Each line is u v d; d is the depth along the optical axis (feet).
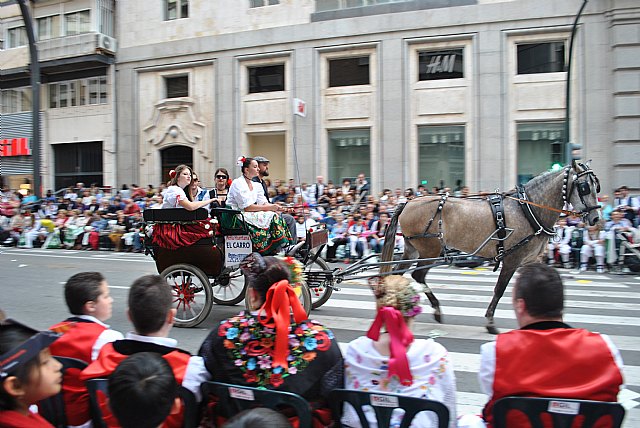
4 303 27.86
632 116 52.19
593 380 7.88
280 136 67.46
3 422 6.76
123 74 76.07
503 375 8.16
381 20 60.80
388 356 8.69
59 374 7.45
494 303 21.94
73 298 10.41
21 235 62.59
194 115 71.36
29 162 87.71
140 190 65.57
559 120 55.57
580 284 35.04
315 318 24.73
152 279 9.62
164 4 73.46
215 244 22.21
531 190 22.04
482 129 57.52
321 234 24.09
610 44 53.16
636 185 52.19
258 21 67.36
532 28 55.52
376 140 61.67
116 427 8.47
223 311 25.63
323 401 8.80
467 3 57.88
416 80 60.54
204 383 8.66
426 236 22.86
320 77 64.28
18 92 88.74
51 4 81.46
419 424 8.20
